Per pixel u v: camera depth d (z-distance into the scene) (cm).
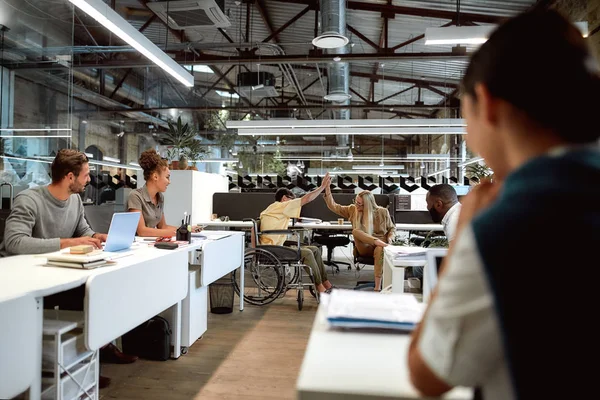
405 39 771
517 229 36
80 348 163
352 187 705
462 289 39
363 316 94
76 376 160
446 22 665
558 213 35
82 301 199
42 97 709
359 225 383
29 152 681
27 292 125
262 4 711
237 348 279
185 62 739
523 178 40
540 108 40
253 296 417
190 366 247
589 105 40
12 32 626
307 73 1055
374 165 1227
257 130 700
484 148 48
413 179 716
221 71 1076
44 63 680
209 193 602
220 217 605
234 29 809
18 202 209
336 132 695
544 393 34
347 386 64
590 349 34
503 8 584
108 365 247
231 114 1205
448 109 1091
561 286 34
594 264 34
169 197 543
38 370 131
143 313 191
